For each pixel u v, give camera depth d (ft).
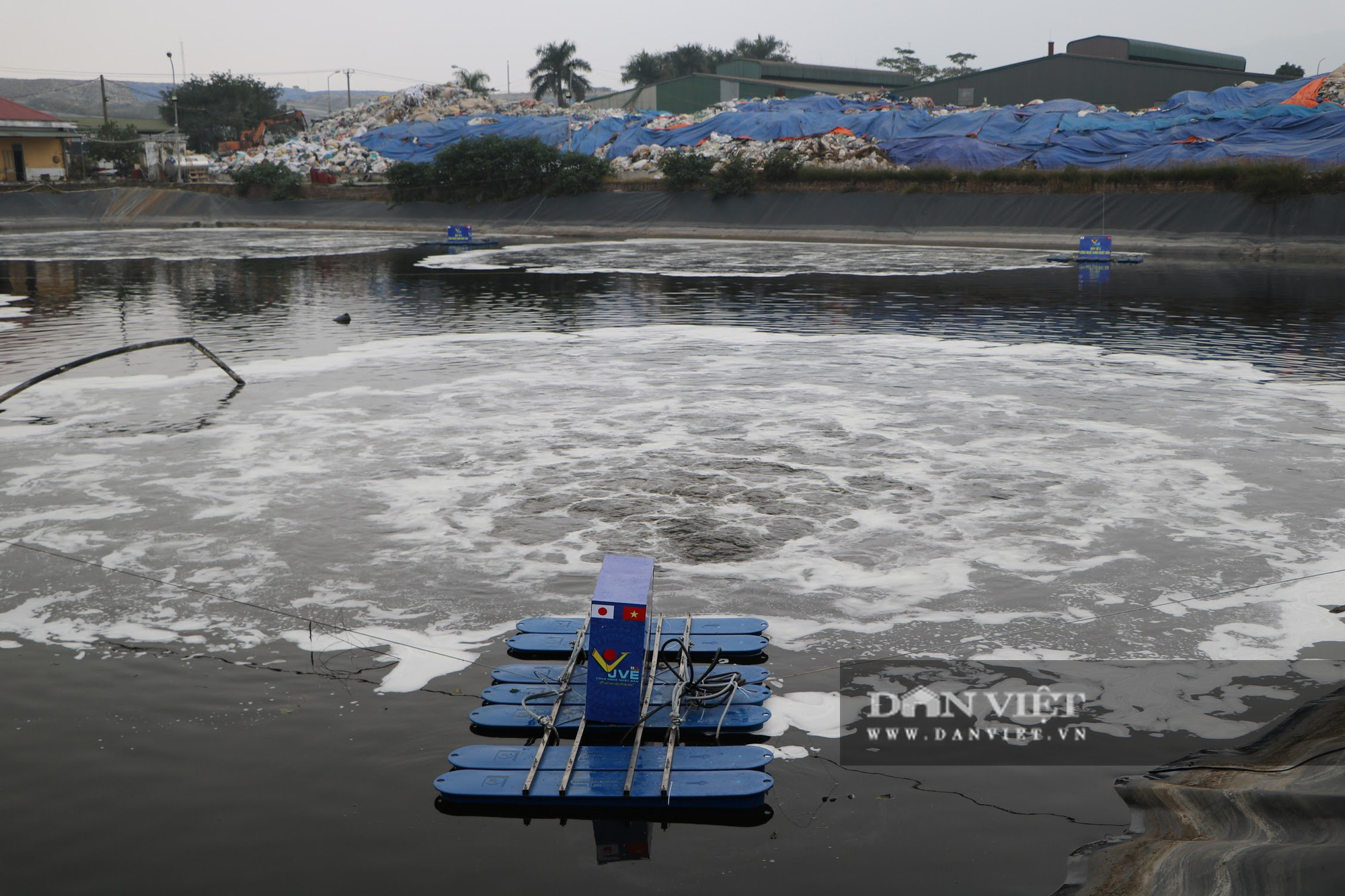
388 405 52.85
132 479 39.65
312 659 25.39
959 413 50.65
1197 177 162.61
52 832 18.61
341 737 21.85
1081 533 33.45
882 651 25.70
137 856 17.95
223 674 24.64
